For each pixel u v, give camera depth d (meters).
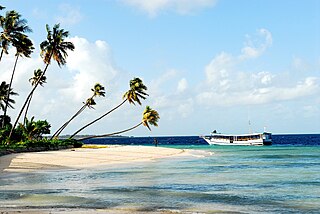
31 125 71.50
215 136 133.50
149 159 49.09
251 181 24.95
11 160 38.84
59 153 53.44
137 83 82.62
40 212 13.39
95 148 77.31
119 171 31.95
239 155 59.91
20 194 18.56
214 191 20.17
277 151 75.38
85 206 15.27
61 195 18.38
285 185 22.84
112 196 18.27
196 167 36.69
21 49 58.59
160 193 19.34
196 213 14.13
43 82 84.06
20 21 58.00
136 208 14.99
